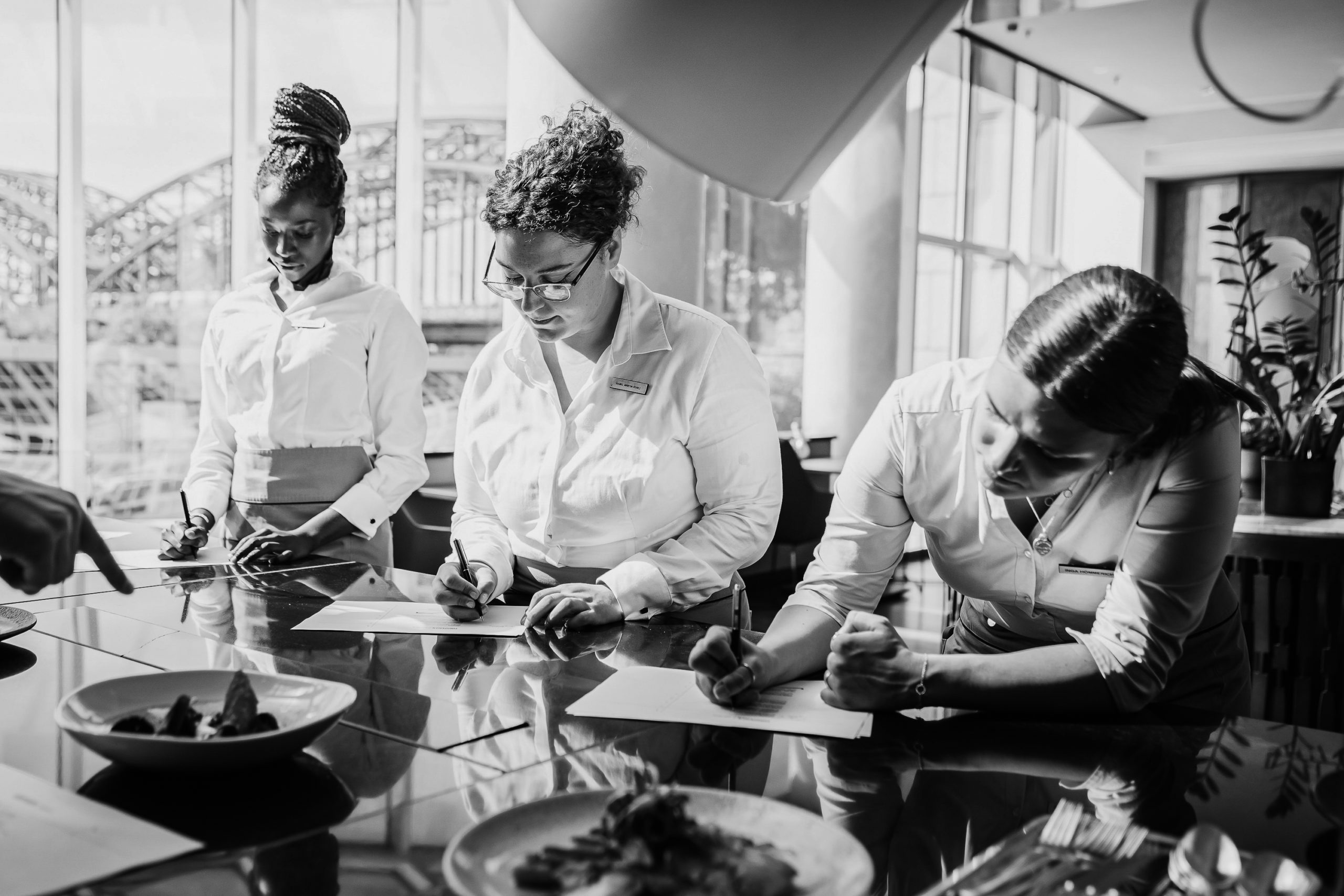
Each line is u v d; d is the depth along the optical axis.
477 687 1.24
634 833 0.70
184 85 5.19
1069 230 10.69
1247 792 0.94
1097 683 1.16
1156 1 7.09
